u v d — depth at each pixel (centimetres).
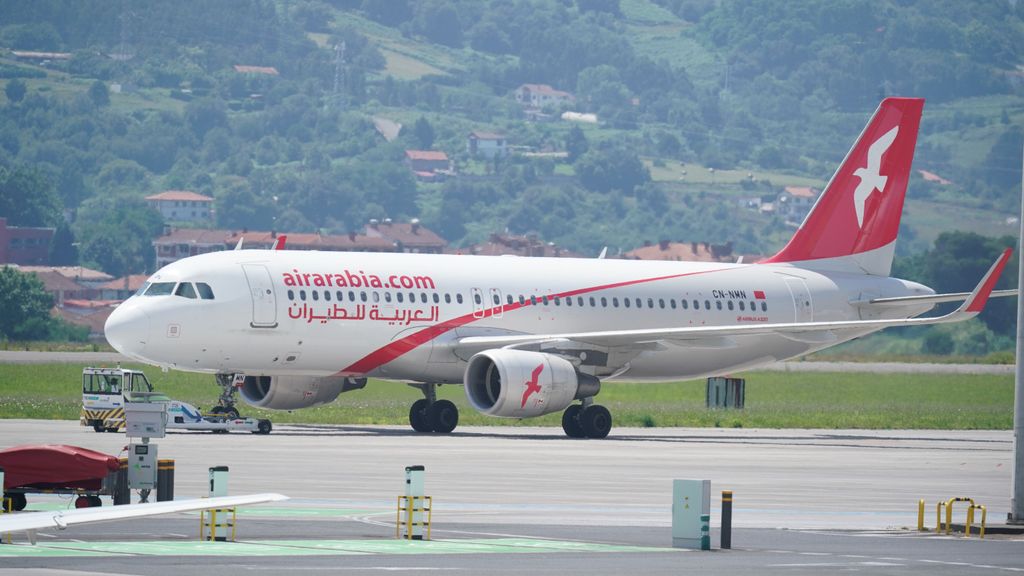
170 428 17212
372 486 11512
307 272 17325
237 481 11562
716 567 7844
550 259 19562
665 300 19800
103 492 9338
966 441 19588
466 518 9825
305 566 7544
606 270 19662
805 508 11056
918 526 9944
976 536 9606
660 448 16538
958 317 16975
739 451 16450
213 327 16650
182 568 7406
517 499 10994
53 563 7538
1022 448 10081
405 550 8238
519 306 18662
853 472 14162
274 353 17075
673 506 8656
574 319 19075
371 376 18138
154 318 16488
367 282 17625
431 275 18175
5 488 9206
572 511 10381
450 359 18150
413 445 15762
